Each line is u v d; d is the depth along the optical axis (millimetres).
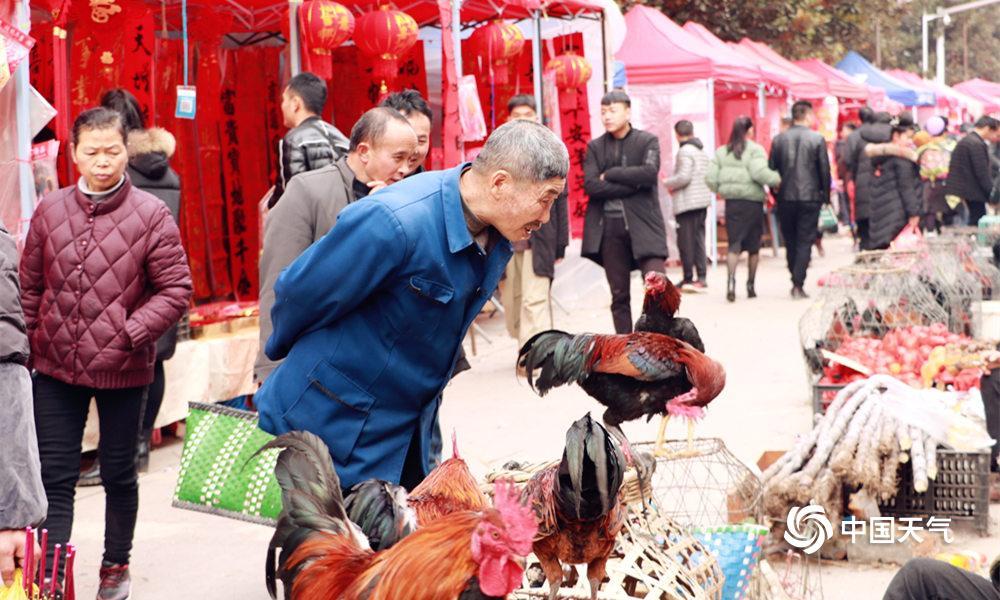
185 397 7434
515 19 11906
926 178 16844
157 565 5383
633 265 9539
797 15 26312
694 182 14375
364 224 3021
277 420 3248
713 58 16391
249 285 10562
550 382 5359
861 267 7934
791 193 13375
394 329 3133
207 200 10219
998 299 8648
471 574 2434
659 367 5121
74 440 4551
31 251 4633
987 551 5250
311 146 5875
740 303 13562
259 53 10641
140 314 4598
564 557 3354
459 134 9508
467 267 3117
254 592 5027
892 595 3611
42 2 7516
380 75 9133
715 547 4207
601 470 3186
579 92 12641
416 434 3395
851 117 26031
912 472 5500
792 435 7352
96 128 4625
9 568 2760
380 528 3109
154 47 8648
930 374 6344
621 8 23500
